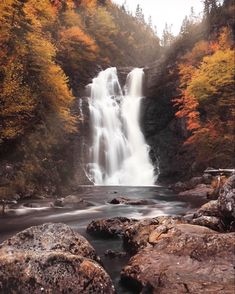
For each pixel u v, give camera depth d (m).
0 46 23.12
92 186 33.38
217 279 6.06
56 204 18.03
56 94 26.14
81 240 7.21
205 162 32.34
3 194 19.42
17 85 21.09
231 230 9.32
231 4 46.56
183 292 5.70
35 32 27.25
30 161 23.33
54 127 27.25
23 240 7.02
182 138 39.00
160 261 6.97
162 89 44.03
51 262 6.08
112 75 51.28
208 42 44.41
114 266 8.16
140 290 6.46
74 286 5.88
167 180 38.62
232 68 30.36
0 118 21.08
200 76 31.50
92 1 70.38
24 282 5.94
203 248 7.05
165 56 50.78
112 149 40.81
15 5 24.78
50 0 52.59
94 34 67.44
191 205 18.11
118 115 43.78
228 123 30.22
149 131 43.66
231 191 9.71
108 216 15.18
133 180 39.75
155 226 9.49
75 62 50.72
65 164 28.69
